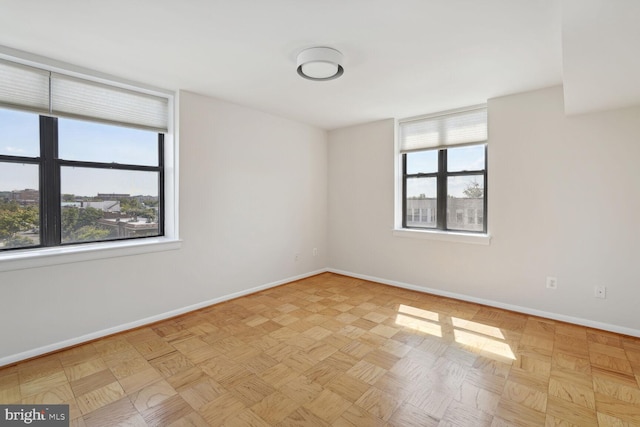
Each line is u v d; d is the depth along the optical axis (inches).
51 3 68.9
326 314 127.0
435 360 91.6
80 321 101.7
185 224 127.0
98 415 68.4
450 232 149.9
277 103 141.6
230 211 142.9
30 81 94.7
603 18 54.6
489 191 134.5
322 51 88.5
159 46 89.1
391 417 68.2
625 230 107.3
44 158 100.8
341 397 74.9
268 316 124.8
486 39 84.4
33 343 93.0
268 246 160.9
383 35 82.6
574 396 74.7
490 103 133.3
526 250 126.6
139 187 123.1
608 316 110.9
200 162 131.0
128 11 72.3
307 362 90.4
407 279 162.1
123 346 99.7
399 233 163.3
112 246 108.1
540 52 91.5
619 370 85.7
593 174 112.3
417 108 147.2
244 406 71.7
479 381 81.1
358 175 180.4
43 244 101.3
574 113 112.2
